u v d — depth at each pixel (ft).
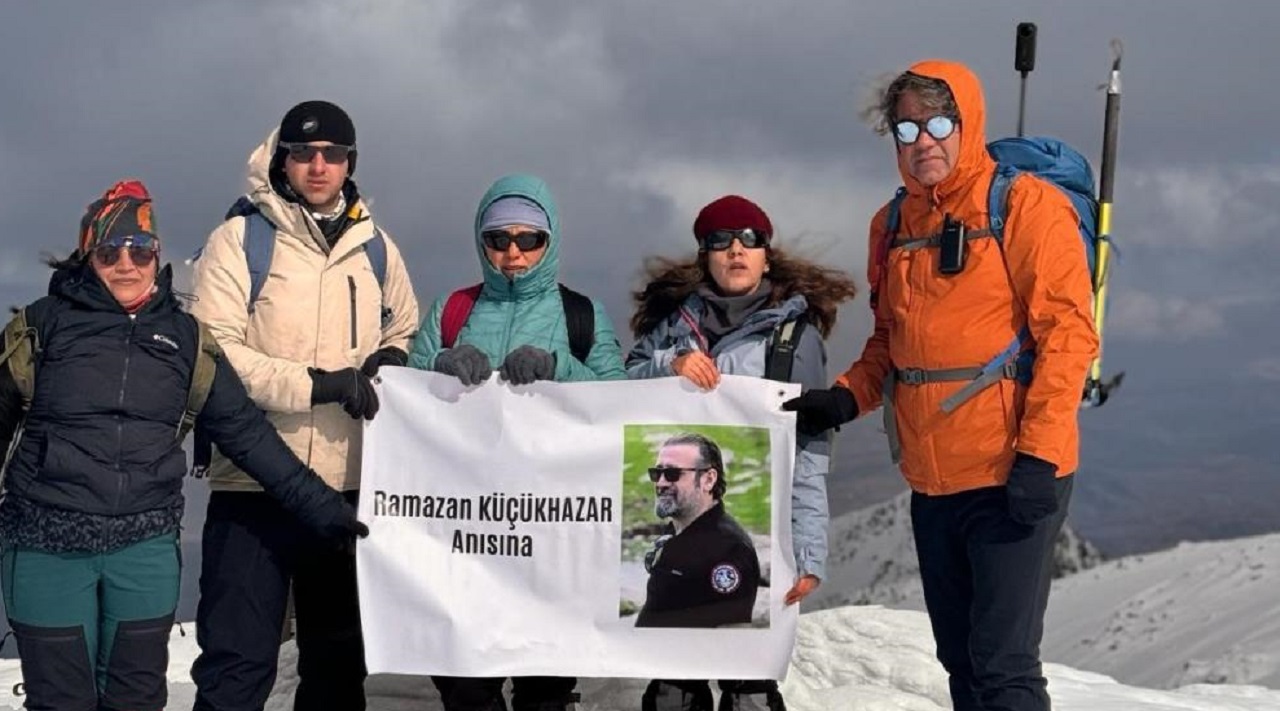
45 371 14.35
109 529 14.44
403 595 16.42
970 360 14.53
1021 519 14.08
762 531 16.25
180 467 14.94
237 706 15.87
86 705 14.64
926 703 20.52
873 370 16.05
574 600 16.40
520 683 16.84
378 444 16.47
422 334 16.87
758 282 16.65
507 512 16.47
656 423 16.33
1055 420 13.92
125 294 14.64
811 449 16.35
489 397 16.48
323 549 16.38
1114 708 22.47
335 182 16.15
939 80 14.52
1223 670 178.70
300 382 15.48
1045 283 14.11
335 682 16.98
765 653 16.26
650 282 17.01
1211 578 224.12
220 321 15.74
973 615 14.99
